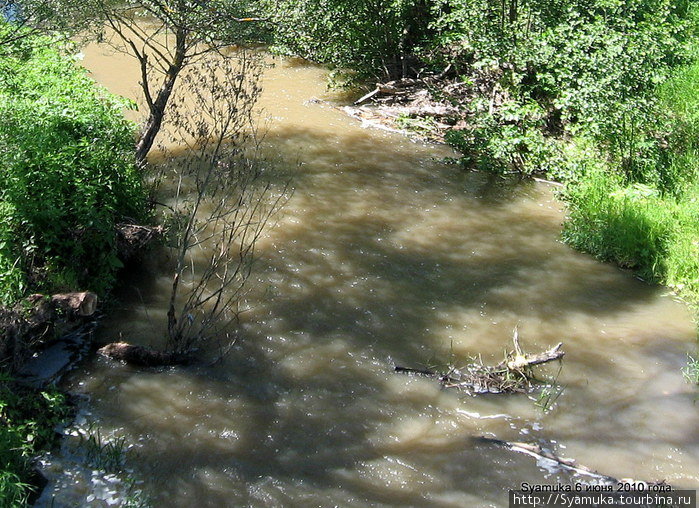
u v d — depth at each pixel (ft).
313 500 21.16
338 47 55.26
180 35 34.99
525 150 44.62
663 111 42.14
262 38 37.63
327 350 27.71
